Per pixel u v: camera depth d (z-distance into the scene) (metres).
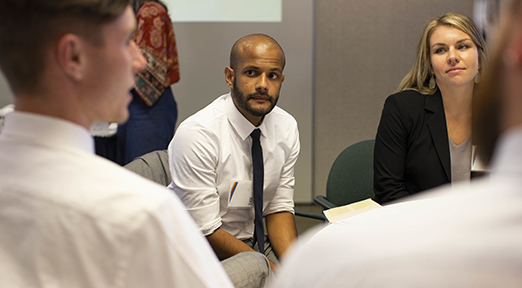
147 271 0.46
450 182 1.56
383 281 0.25
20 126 0.48
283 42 3.42
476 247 0.23
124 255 0.45
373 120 3.56
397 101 1.63
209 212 1.38
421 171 1.57
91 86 0.49
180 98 3.43
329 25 3.42
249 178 1.49
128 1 0.50
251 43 1.35
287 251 1.43
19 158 0.47
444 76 1.48
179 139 1.40
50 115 0.49
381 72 3.50
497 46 0.26
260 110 1.37
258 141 1.46
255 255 1.02
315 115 3.53
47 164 0.47
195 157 1.38
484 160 0.28
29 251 0.44
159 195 0.49
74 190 0.46
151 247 0.46
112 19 0.48
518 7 0.25
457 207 0.27
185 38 3.36
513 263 0.22
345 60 3.47
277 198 1.59
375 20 3.44
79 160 0.48
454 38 1.45
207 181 1.39
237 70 1.37
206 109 1.48
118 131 2.62
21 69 0.47
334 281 0.27
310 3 3.38
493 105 0.26
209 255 0.54
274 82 1.38
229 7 3.35
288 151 1.57
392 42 3.46
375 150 1.68
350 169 1.93
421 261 0.24
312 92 3.50
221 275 0.54
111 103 0.52
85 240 0.44
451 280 0.23
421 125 1.57
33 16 0.45
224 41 3.38
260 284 0.99
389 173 1.61
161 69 2.54
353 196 1.91
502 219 0.24
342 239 0.30
